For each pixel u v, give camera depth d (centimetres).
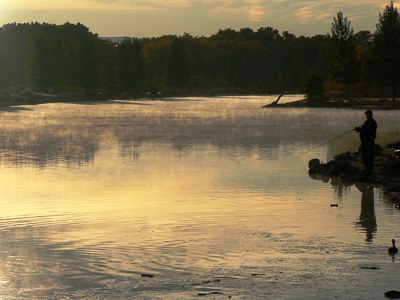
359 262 1416
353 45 12250
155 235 1703
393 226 1784
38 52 18988
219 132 5559
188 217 1950
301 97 17638
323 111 9681
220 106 11706
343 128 6069
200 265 1412
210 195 2364
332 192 2417
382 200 2225
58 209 2100
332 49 12350
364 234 1688
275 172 3023
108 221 1897
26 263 1436
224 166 3262
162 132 5559
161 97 18738
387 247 1544
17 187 2583
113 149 4131
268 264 1411
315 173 2962
